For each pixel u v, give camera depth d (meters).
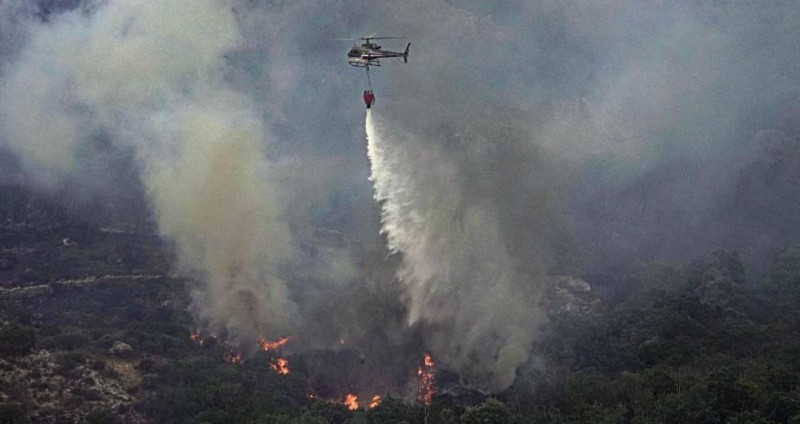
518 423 113.19
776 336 141.38
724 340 138.88
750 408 110.81
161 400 118.06
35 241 176.88
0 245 172.25
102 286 161.88
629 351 138.88
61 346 129.62
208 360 133.62
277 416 113.12
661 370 122.56
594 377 126.62
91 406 114.06
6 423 104.38
